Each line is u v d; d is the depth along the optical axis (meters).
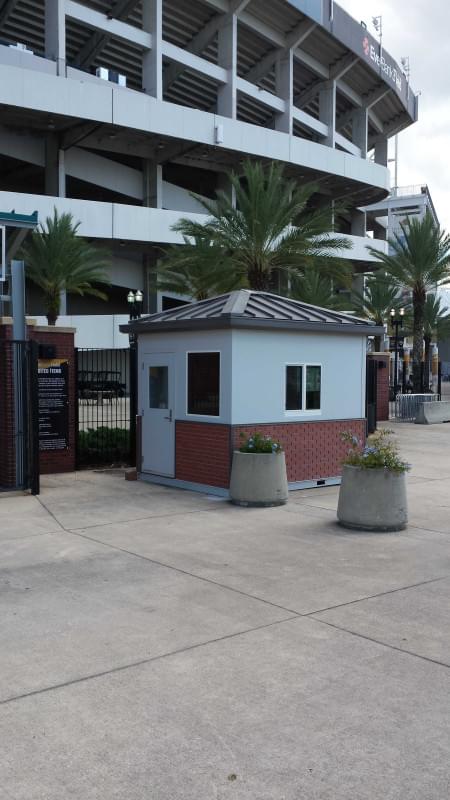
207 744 3.62
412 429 23.53
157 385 12.20
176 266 29.22
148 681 4.36
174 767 3.42
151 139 44.50
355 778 3.33
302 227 24.55
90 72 45.88
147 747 3.59
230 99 46.78
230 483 10.35
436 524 8.98
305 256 24.78
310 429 11.77
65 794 3.20
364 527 8.51
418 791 3.23
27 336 11.79
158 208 47.62
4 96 37.28
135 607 5.70
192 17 46.19
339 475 12.28
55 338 12.99
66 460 13.30
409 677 4.43
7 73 37.22
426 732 3.75
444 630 5.23
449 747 3.60
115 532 8.40
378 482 8.52
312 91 57.44
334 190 60.12
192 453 11.44
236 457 10.19
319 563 7.04
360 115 63.38
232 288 27.81
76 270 37.00
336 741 3.66
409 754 3.54
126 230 43.75
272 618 5.46
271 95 50.12
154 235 44.66
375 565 6.99
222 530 8.52
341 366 12.27
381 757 3.51
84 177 45.72
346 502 8.66
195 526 8.74
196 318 10.98
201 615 5.52
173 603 5.80
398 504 8.55
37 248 35.91
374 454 8.70
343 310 36.34
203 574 6.63
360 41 54.44
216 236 24.78
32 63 38.34
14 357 11.02
